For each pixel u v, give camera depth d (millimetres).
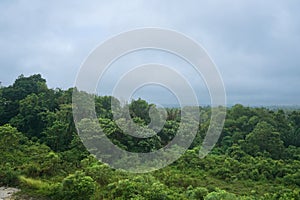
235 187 25234
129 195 19047
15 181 22750
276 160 31766
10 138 28328
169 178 24500
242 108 41125
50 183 22297
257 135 34281
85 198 19703
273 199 22406
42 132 33562
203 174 27125
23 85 41062
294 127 42094
